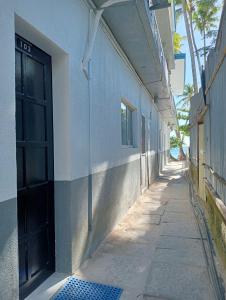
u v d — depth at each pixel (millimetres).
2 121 2072
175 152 34688
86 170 3699
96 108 4125
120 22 4410
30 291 2824
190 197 8070
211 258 3660
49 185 3162
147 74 7586
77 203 3398
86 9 3674
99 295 2836
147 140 10117
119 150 5566
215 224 4062
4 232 2080
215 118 4051
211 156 4621
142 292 2910
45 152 3096
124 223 5531
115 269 3434
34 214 2904
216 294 2752
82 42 3561
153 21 4953
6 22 2127
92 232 3906
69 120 3197
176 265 3555
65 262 3246
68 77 3180
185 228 5184
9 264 2125
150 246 4246
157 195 8820
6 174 2104
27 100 2750
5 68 2109
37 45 2893
